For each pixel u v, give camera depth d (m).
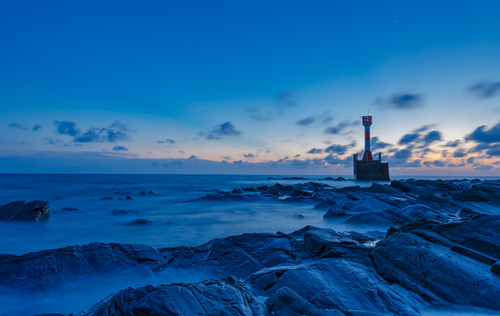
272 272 7.58
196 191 51.19
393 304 6.16
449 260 7.39
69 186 63.03
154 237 16.16
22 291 8.06
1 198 37.50
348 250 9.24
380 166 113.56
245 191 46.50
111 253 9.99
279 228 18.66
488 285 6.49
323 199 32.47
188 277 9.23
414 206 17.97
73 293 8.19
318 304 6.07
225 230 18.05
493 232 8.73
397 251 8.03
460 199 22.94
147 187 61.97
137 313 5.00
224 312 5.04
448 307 6.18
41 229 17.81
